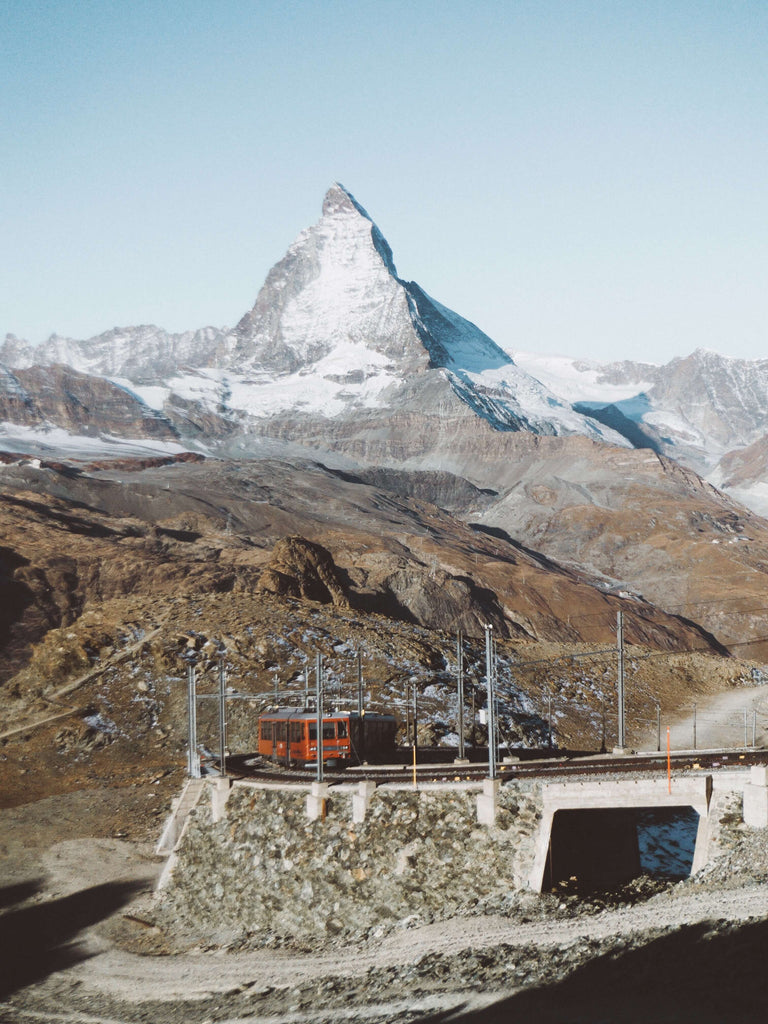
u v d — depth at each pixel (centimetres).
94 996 4894
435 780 5603
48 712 9838
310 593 14238
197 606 12194
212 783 6262
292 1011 4138
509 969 3944
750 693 12800
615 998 3325
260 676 10331
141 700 9969
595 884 5059
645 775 4888
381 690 10200
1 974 5331
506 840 4947
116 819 7656
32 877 6719
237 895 5647
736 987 3159
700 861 4600
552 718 10812
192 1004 4553
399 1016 3725
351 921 5075
